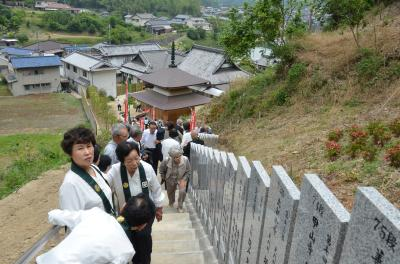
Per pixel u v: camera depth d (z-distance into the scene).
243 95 17.98
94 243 2.45
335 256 2.19
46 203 9.26
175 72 19.86
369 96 11.34
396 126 7.88
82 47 66.69
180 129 12.37
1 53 57.38
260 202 3.54
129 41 82.25
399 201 5.80
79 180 3.20
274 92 15.56
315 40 16.22
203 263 5.35
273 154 10.40
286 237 2.88
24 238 7.49
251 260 3.84
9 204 9.51
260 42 18.91
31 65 47.09
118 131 5.55
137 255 3.92
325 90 13.06
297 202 2.76
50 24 83.25
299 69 14.63
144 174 4.48
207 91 33.00
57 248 2.44
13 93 46.94
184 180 7.76
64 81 51.19
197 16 136.75
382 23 14.61
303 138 10.64
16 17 77.62
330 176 7.46
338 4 13.19
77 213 2.79
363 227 1.98
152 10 128.12
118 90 49.97
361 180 6.82
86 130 3.23
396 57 11.57
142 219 3.43
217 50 37.16
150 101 19.86
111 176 4.44
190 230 6.59
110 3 117.94
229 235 4.84
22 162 14.98
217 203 5.71
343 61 13.21
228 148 13.62
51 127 30.59
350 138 8.73
